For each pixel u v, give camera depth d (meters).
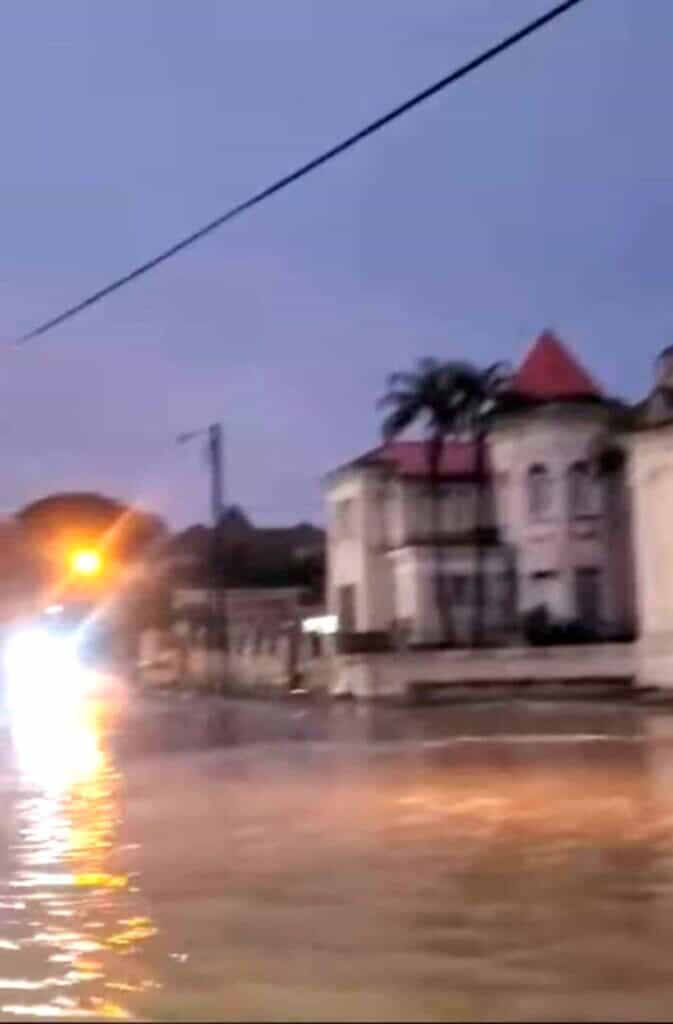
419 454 77.75
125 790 26.53
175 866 16.83
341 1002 10.27
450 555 73.88
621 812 20.95
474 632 71.44
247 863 16.91
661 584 54.22
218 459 80.81
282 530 118.06
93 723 50.25
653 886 14.87
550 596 70.62
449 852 17.39
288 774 28.64
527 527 71.31
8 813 23.14
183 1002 10.32
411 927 12.90
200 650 84.94
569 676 57.59
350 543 80.00
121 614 101.06
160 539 110.06
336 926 12.98
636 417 60.84
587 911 13.55
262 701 64.00
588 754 30.88
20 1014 10.04
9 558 74.50
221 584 77.50
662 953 11.77
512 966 11.34
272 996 10.46
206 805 23.47
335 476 81.56
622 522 69.75
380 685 59.88
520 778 26.16
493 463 73.25
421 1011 10.02
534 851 17.34
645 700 50.81
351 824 20.36
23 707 63.12
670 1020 9.76
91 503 101.50
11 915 13.84
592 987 10.69
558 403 70.56
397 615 76.81
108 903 14.41
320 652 71.75
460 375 72.00
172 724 48.56
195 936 12.66
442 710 50.94
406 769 28.72
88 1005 10.28
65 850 18.47
